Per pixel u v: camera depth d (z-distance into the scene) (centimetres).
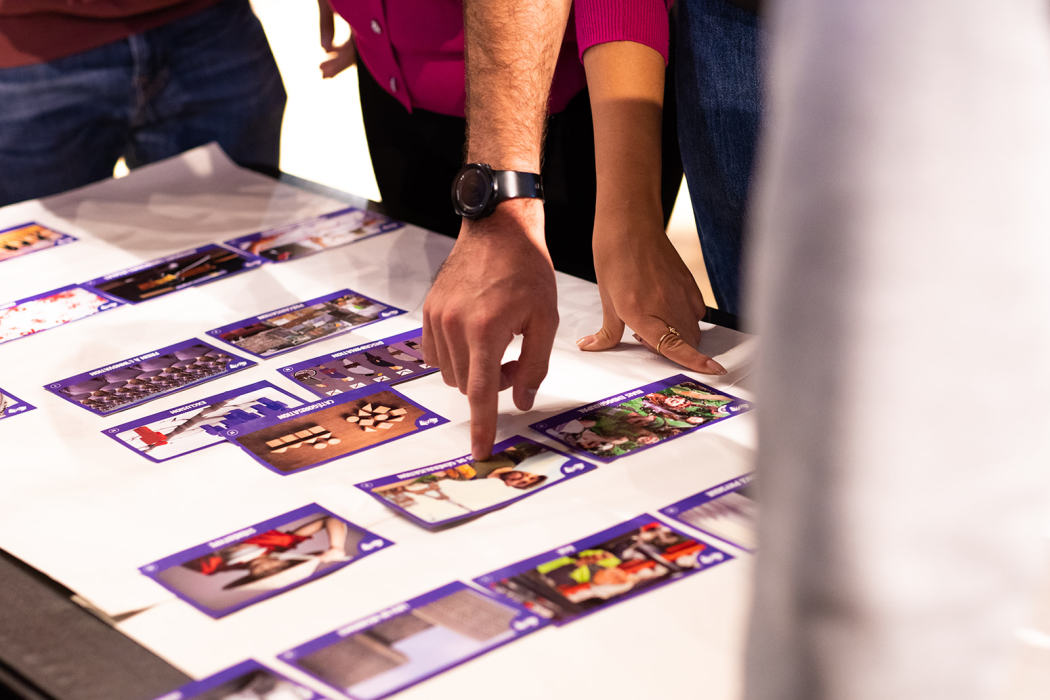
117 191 144
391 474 83
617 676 60
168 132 176
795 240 22
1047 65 22
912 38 22
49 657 64
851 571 23
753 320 24
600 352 101
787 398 23
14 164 165
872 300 22
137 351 107
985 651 23
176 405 96
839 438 22
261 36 180
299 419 92
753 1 107
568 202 138
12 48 156
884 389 22
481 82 99
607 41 107
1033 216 22
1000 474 22
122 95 167
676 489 78
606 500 77
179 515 79
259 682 61
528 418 90
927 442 22
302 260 125
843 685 24
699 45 120
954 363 22
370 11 129
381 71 138
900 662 23
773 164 23
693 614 65
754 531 25
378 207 137
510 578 69
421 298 115
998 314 22
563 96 129
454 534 74
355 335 108
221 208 139
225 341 108
